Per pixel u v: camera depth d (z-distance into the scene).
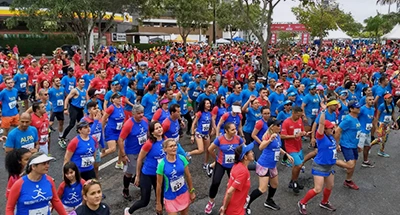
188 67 14.52
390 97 8.87
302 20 36.38
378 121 9.39
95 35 37.94
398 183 7.62
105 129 7.70
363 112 7.95
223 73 16.20
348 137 6.86
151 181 5.54
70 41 40.53
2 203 6.51
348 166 6.96
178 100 10.23
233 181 4.79
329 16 35.19
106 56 22.55
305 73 14.27
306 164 8.75
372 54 26.91
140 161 5.52
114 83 9.49
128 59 21.94
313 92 9.48
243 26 51.09
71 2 18.23
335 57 26.89
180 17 41.78
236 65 18.38
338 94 10.58
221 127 7.59
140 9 23.05
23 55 38.28
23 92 12.82
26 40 38.22
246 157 4.82
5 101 8.88
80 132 5.48
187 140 10.64
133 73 13.00
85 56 22.98
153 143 5.48
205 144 7.98
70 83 11.91
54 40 39.66
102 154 6.92
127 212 5.67
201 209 6.34
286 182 7.61
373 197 6.94
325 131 5.91
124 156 6.34
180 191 5.09
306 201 6.12
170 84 11.71
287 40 45.62
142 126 6.43
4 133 9.04
